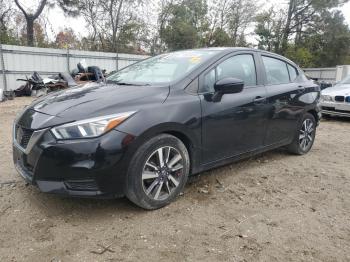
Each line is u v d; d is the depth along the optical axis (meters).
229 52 4.24
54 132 2.94
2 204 3.40
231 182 4.23
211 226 3.14
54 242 2.80
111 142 2.96
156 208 3.39
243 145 4.26
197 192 3.86
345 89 9.77
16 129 3.43
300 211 3.53
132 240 2.87
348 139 7.23
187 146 3.63
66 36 27.22
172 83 3.64
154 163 3.31
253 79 4.49
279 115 4.76
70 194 2.95
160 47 32.03
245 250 2.80
